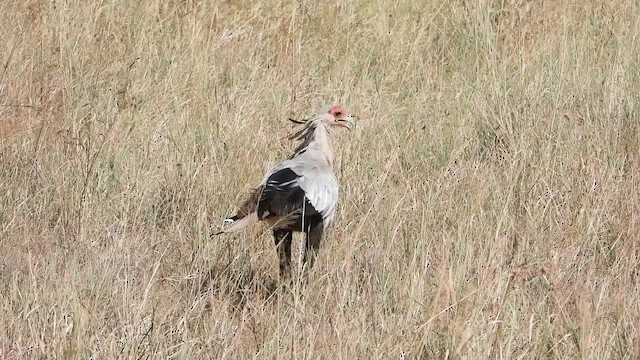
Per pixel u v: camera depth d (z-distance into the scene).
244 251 18.42
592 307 16.30
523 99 24.80
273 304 17.16
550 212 19.67
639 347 14.73
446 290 15.85
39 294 15.59
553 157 21.95
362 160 21.81
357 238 18.55
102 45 26.03
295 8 28.86
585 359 14.69
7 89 23.55
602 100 24.83
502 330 15.14
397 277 16.94
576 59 26.98
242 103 24.22
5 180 19.95
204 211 18.84
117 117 22.69
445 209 19.78
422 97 25.88
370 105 25.06
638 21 28.64
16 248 17.97
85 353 14.09
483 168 21.88
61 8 26.55
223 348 14.78
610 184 20.66
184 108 23.89
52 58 25.16
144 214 19.56
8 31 25.70
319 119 18.69
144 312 15.59
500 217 18.94
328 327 15.37
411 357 14.86
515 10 29.50
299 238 19.78
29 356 14.09
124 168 20.84
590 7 29.77
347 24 28.94
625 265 18.09
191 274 17.56
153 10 28.00
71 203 19.20
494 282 16.31
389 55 28.00
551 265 17.09
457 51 28.67
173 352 14.94
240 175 20.52
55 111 23.17
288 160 18.45
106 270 16.97
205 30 27.73
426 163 22.17
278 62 27.05
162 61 26.06
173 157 21.20
